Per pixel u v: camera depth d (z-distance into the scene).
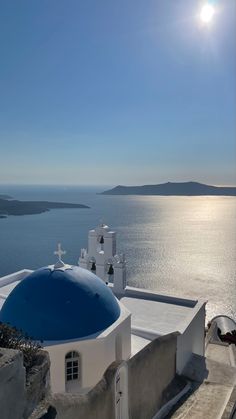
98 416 9.15
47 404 6.87
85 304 12.03
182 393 13.67
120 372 10.80
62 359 11.12
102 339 11.47
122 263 19.33
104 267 19.62
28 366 6.86
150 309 17.41
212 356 19.84
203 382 14.41
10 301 12.34
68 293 12.05
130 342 13.18
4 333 7.41
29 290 12.17
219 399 13.24
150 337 14.46
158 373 12.89
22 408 6.20
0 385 5.63
